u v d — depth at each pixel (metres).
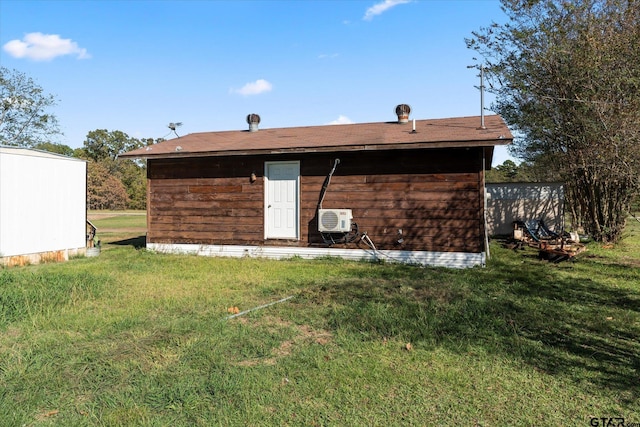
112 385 2.99
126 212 42.00
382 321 4.39
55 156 9.23
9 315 4.50
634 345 3.83
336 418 2.58
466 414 2.64
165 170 10.23
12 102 25.42
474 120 10.48
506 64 11.95
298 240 9.20
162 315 4.69
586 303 5.29
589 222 12.59
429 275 7.01
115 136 71.62
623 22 8.97
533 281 6.59
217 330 4.14
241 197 9.62
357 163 8.75
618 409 2.70
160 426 2.47
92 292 5.61
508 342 3.86
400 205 8.45
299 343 3.86
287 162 9.30
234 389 2.92
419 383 3.05
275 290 5.94
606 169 9.40
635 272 7.43
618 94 8.12
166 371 3.20
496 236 14.55
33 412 2.61
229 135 12.09
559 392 2.93
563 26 10.42
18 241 8.38
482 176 7.95
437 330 4.15
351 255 8.78
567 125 10.91
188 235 10.04
